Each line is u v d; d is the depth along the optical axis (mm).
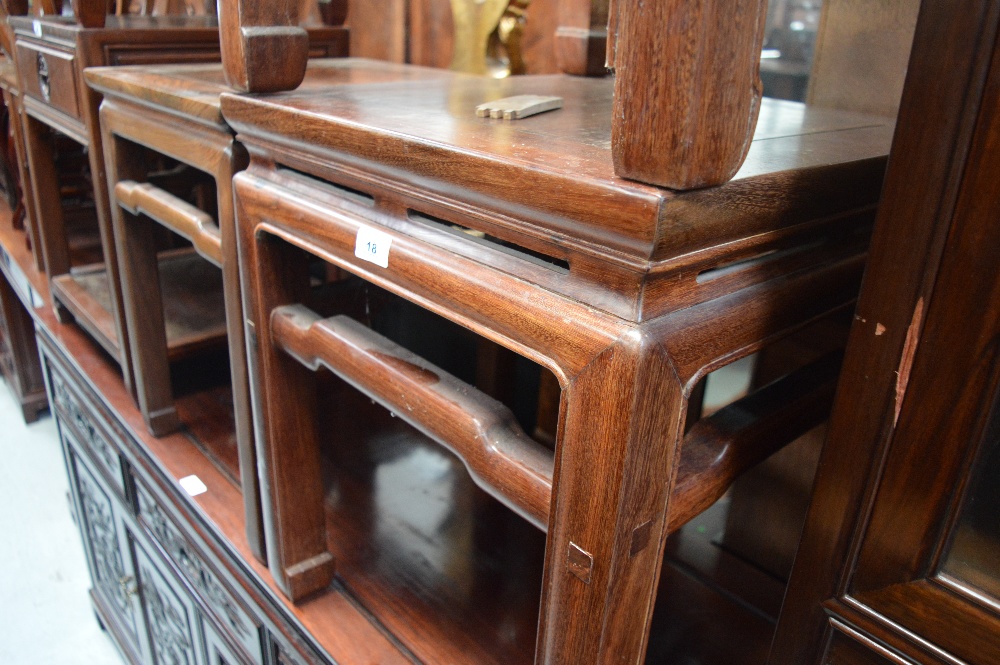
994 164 320
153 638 1240
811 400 510
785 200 377
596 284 360
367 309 1033
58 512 1800
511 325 398
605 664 410
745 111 320
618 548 378
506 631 695
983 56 312
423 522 857
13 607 1540
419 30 1156
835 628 437
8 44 1294
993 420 346
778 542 782
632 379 342
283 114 516
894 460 385
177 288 1229
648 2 296
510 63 1044
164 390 999
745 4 297
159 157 1482
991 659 373
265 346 633
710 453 448
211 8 1232
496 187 371
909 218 353
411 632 690
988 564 368
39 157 1222
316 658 700
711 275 382
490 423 457
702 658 678
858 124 598
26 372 2096
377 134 436
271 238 604
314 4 1263
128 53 880
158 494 989
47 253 1287
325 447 1012
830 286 462
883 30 671
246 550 805
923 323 358
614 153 327
